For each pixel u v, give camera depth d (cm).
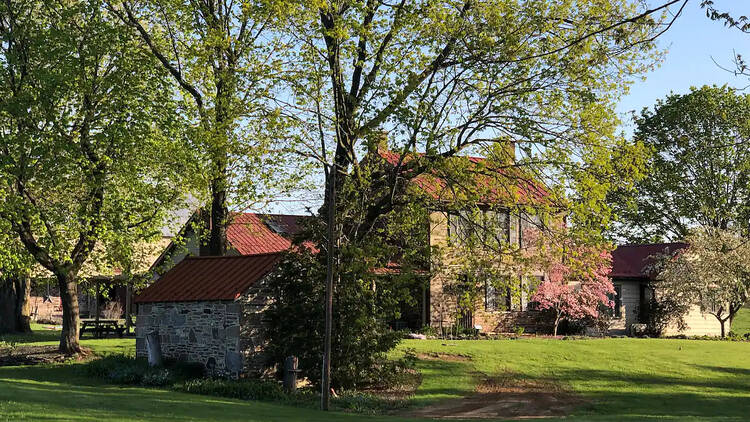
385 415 1931
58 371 2522
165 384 2306
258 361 2377
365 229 2491
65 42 2497
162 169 2734
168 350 2609
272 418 1587
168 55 2866
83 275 3114
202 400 1919
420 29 2358
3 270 2956
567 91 2286
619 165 2292
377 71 2439
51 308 5894
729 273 4066
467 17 2316
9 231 2595
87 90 2553
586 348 3069
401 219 2494
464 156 2320
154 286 2725
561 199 2284
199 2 2655
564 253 2394
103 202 2700
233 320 2361
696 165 4797
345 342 2230
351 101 2466
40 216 2542
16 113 2423
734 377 2658
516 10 2305
